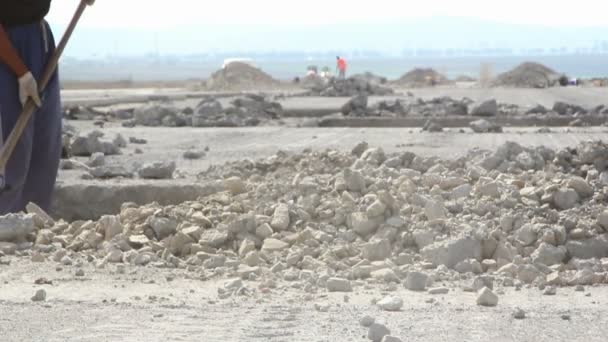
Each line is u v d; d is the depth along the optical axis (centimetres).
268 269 1684
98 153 3228
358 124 5966
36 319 1294
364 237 1884
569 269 1734
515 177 2297
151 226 1931
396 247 1817
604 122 5631
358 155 2839
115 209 2586
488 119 5809
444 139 4241
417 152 3534
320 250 1789
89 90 14088
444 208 1961
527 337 1209
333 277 1588
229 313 1340
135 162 3133
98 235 1900
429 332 1228
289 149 3809
